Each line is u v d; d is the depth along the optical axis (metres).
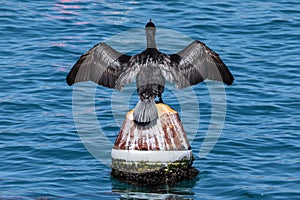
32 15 26.52
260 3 28.62
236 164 14.80
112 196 13.12
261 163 14.88
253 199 12.99
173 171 13.37
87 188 13.52
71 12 27.02
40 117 17.72
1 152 15.36
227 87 19.95
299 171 14.42
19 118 17.62
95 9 27.44
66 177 14.05
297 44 24.09
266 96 19.41
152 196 13.05
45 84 20.17
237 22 26.17
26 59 22.19
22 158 15.05
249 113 18.17
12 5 27.59
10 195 13.14
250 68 21.77
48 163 14.83
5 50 22.95
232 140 16.19
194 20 26.27
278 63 22.22
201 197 13.03
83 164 14.78
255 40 24.47
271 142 16.09
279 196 13.17
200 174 14.14
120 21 26.03
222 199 12.98
